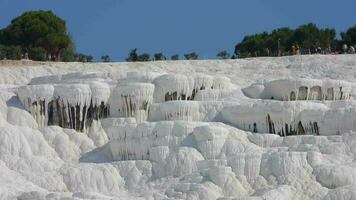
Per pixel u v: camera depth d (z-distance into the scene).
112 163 76.06
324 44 165.62
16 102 85.69
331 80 89.38
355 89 90.44
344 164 70.69
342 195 65.69
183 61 114.38
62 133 82.38
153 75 90.38
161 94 88.19
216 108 85.06
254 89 90.81
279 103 81.81
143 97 85.94
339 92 88.81
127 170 75.06
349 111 79.00
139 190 72.50
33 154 78.75
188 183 70.00
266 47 169.62
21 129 79.81
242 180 70.25
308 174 69.56
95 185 73.38
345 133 76.31
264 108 82.19
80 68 112.06
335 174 68.69
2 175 72.56
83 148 81.88
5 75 106.94
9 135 77.81
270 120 81.94
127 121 84.06
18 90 85.62
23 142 78.31
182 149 75.56
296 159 70.75
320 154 71.94
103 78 92.31
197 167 74.00
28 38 151.75
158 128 77.88
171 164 74.50
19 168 75.38
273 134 78.62
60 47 154.25
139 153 77.75
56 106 85.25
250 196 66.06
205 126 76.88
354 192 65.56
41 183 73.00
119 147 78.56
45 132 81.88
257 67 109.25
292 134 81.44
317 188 67.75
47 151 79.62
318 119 80.12
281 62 110.38
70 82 90.38
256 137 78.06
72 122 84.56
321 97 88.81
